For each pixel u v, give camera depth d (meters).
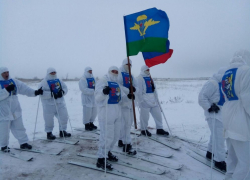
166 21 4.28
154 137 5.79
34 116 9.01
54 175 3.56
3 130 4.53
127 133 4.60
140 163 4.14
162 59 4.39
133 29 4.21
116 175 3.57
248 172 2.72
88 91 6.57
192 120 8.26
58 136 6.08
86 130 6.79
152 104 5.89
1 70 4.66
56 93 5.66
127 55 4.14
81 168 3.85
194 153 4.71
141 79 5.80
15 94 4.79
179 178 3.53
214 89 3.92
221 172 3.76
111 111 3.83
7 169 3.75
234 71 2.87
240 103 2.82
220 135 3.85
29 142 5.44
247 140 2.73
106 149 3.80
